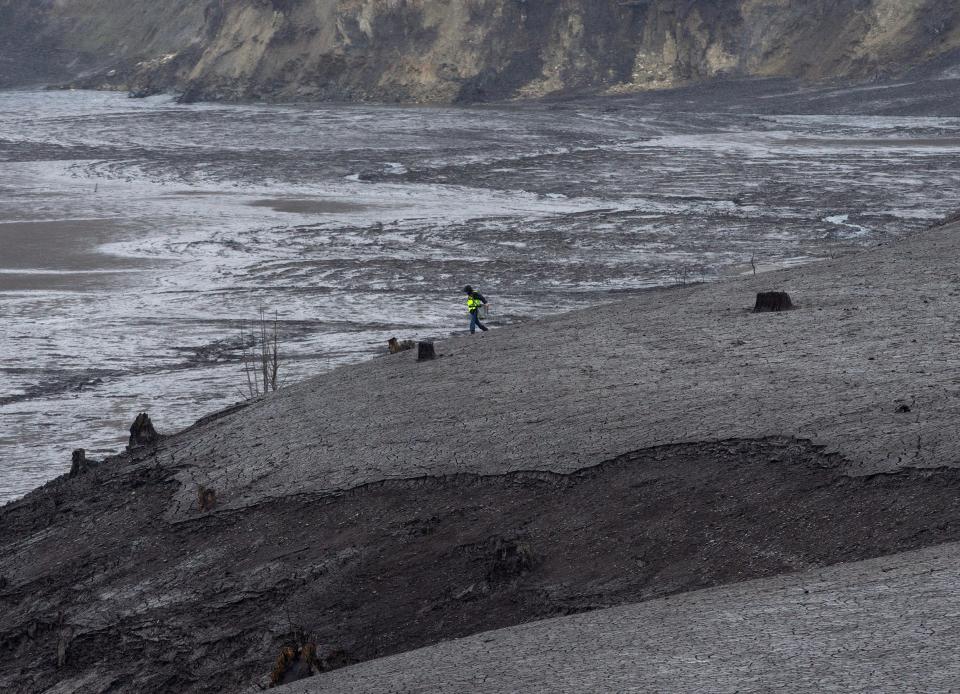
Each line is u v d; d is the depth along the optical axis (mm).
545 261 140875
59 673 35906
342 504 39438
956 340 41562
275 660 31922
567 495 35062
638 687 18109
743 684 17312
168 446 53406
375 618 32312
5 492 64438
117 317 113812
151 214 190625
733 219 171125
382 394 51000
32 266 144250
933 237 76312
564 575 30766
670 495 32875
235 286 129375
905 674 16516
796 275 64812
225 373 91375
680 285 124688
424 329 105750
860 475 30281
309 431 48188
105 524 45281
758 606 21969
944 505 27406
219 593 36281
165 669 33844
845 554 26953
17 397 86000
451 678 21391
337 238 163125
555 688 19016
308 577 35344
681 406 39094
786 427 34500
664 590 28312
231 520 41375
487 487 37250
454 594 32094
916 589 20953
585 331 56719
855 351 42438
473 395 46906
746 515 30531
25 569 43906
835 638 18812
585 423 39719
